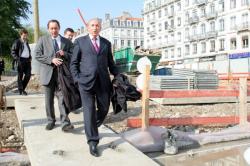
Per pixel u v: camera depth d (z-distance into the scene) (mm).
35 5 12938
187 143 6680
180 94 9320
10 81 16609
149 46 89938
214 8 64562
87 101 4984
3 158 5555
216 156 6191
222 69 52344
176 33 76938
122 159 4832
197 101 11531
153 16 87688
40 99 9898
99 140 5609
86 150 5195
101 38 5148
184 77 13492
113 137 5910
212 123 8039
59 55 5809
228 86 14227
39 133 6117
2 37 38156
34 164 4785
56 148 5277
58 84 6098
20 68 10383
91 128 5008
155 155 6258
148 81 6742
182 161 5938
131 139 6395
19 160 5559
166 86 13078
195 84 13664
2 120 8586
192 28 71312
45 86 6160
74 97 5801
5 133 7320
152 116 9445
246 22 56531
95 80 4938
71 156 4930
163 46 81438
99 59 4984
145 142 6379
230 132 7391
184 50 73875
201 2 67562
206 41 66500
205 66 59344
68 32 8266
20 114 7695
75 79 4961
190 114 9898
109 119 8695
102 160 4785
